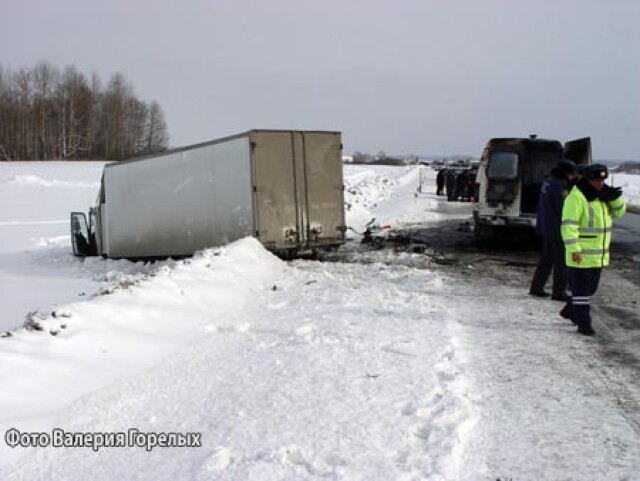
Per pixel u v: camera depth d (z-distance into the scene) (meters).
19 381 5.74
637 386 6.11
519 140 16.16
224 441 4.89
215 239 15.12
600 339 7.74
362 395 5.74
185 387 6.14
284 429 5.06
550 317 8.84
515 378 6.31
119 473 4.46
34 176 58.06
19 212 35.16
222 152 14.69
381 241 18.25
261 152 14.17
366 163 126.12
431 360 6.73
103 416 5.45
